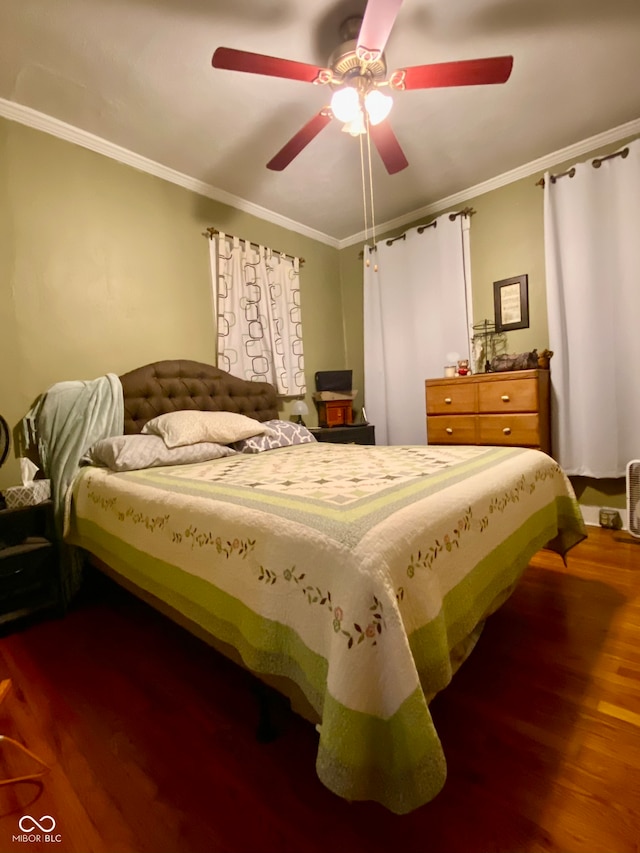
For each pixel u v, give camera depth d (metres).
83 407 2.16
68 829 0.94
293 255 3.66
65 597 1.97
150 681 1.46
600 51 1.94
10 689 1.41
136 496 1.51
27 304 2.15
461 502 1.15
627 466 2.47
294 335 3.52
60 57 1.83
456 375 3.17
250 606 1.01
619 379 2.63
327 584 0.86
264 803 0.98
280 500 1.15
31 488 1.89
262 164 2.71
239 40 1.79
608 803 0.93
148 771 1.09
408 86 1.65
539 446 2.64
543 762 1.05
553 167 2.83
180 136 2.40
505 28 1.80
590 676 1.36
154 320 2.69
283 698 1.32
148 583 1.40
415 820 0.92
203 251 2.97
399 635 0.78
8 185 2.09
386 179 3.01
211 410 2.82
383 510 1.00
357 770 0.75
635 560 2.26
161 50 1.82
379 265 3.76
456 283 3.28
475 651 1.52
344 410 3.70
